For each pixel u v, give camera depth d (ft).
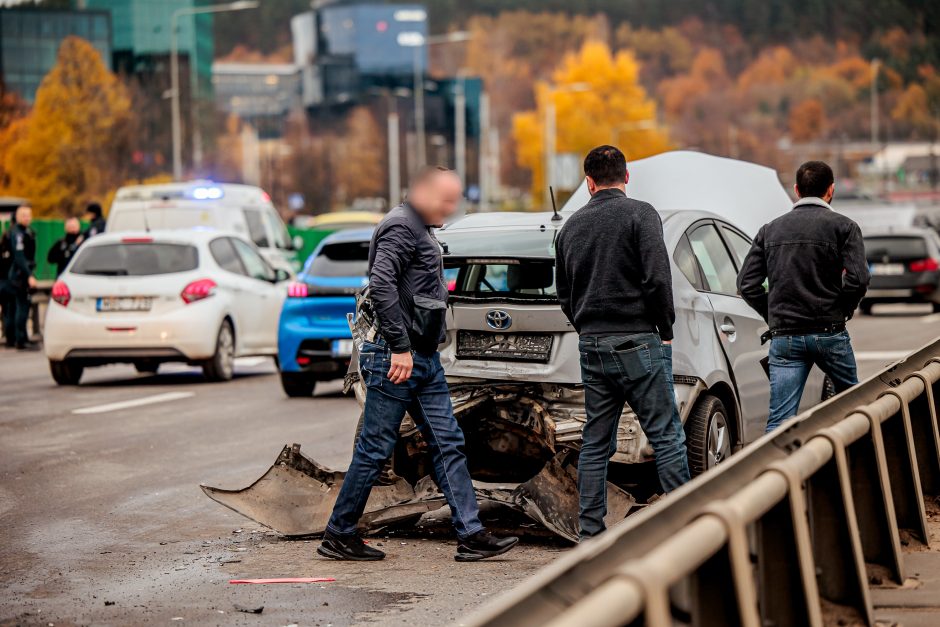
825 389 86.94
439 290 61.46
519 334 66.39
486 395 66.39
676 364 67.67
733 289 77.87
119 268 145.38
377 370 61.11
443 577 58.85
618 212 60.13
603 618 25.38
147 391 140.77
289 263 217.56
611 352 60.08
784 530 40.01
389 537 68.13
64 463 92.73
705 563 34.01
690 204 107.34
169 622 51.19
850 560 46.06
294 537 67.82
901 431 60.44
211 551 65.00
